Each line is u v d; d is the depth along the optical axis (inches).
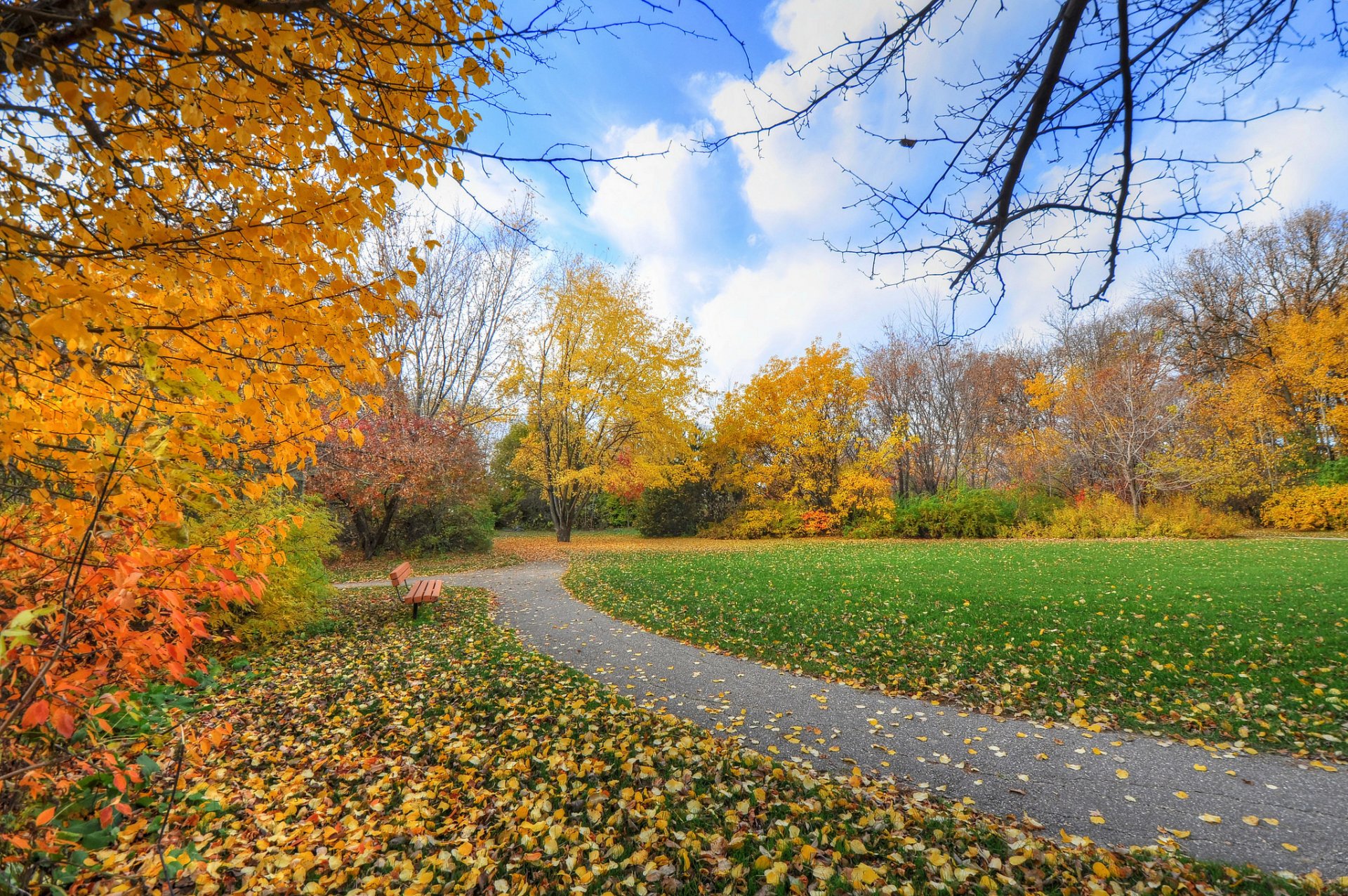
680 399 949.8
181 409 82.6
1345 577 379.9
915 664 246.4
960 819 131.3
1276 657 228.1
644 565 584.7
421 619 343.9
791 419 972.6
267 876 103.7
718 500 1106.1
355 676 227.8
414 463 653.3
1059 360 1272.1
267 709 190.9
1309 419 877.2
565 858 112.6
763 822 128.0
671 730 178.4
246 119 72.4
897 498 1053.2
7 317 65.7
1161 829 130.6
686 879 108.3
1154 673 222.8
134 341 68.8
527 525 1386.6
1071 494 960.9
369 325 85.7
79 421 80.8
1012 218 94.2
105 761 101.0
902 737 180.7
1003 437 1167.6
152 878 96.2
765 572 505.0
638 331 914.1
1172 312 1052.5
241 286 81.7
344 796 136.3
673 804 133.6
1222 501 850.1
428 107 80.0
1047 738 178.5
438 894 102.8
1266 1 75.2
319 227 76.6
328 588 320.8
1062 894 104.8
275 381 85.4
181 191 77.8
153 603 88.2
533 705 196.9
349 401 92.7
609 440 975.0
